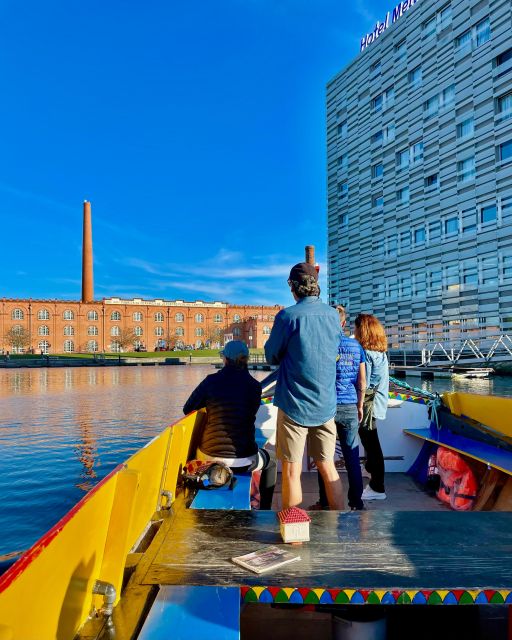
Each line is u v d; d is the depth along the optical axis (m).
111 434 14.55
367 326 4.57
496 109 30.83
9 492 8.76
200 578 1.97
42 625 1.43
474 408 4.89
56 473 10.04
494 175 30.86
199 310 115.00
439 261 34.78
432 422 5.37
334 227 46.59
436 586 1.88
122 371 57.75
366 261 42.03
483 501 4.07
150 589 1.93
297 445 3.30
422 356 33.03
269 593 1.89
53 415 18.69
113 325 107.62
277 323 3.38
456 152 33.59
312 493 4.80
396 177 38.81
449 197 34.03
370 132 41.56
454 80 33.66
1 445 12.88
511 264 29.66
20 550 6.29
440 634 2.49
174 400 24.12
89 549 1.83
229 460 3.80
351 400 4.04
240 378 3.98
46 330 102.25
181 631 1.65
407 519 2.62
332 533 2.43
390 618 2.52
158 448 2.82
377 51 40.69
